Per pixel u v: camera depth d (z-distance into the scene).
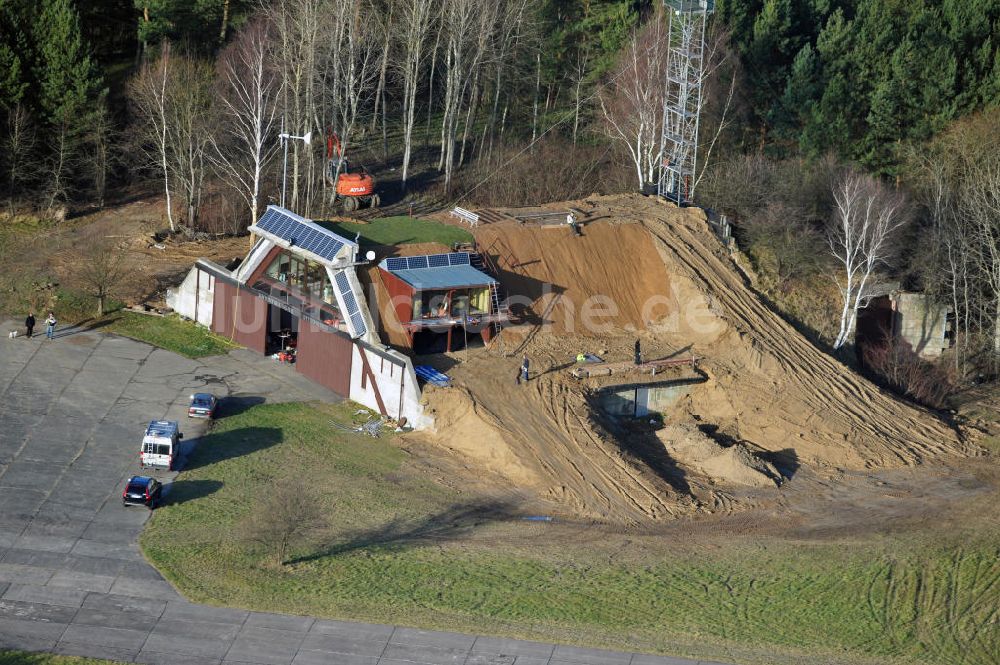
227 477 62.56
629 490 64.50
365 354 70.69
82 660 48.25
